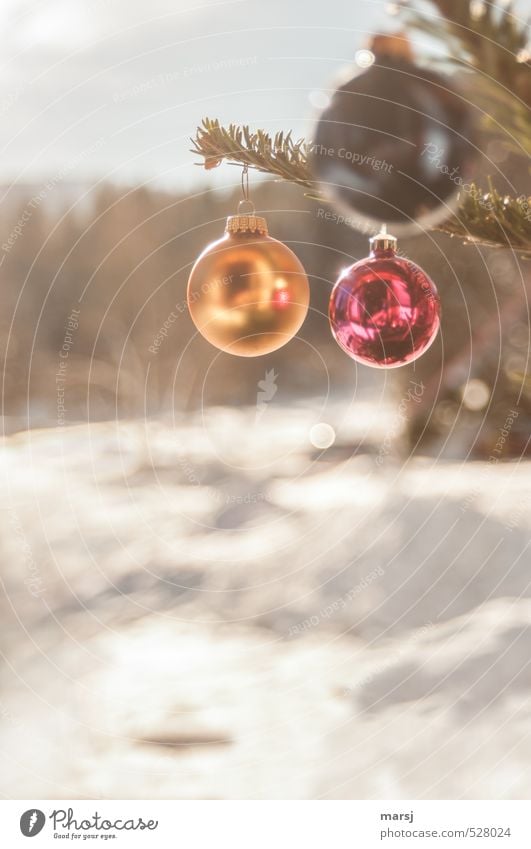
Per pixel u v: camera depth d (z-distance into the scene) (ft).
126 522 9.04
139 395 14.55
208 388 14.48
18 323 15.46
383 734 4.54
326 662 5.75
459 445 10.07
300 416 12.87
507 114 2.45
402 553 7.39
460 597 6.48
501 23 2.37
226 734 4.80
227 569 7.68
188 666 5.88
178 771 4.51
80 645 6.41
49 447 12.30
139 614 7.04
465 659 5.22
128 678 5.75
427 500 8.41
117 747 4.83
